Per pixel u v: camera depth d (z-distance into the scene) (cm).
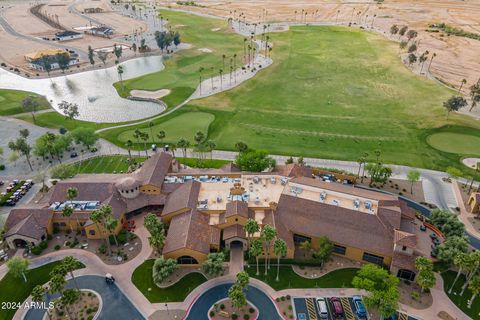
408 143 16025
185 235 9838
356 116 18575
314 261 9788
